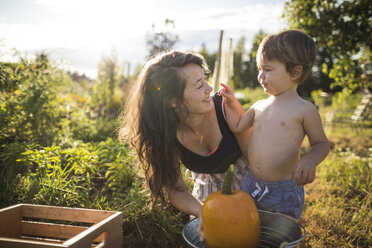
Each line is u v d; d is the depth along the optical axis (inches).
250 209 53.6
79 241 54.6
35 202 92.0
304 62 65.7
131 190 99.3
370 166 164.4
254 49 257.9
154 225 91.0
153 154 71.4
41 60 199.3
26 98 166.1
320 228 96.8
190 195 75.3
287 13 263.3
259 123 70.9
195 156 77.7
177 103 67.1
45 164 110.7
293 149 65.8
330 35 260.8
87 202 95.1
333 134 346.6
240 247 52.6
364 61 276.7
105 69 339.9
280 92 69.3
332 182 151.6
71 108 229.6
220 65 209.2
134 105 74.4
